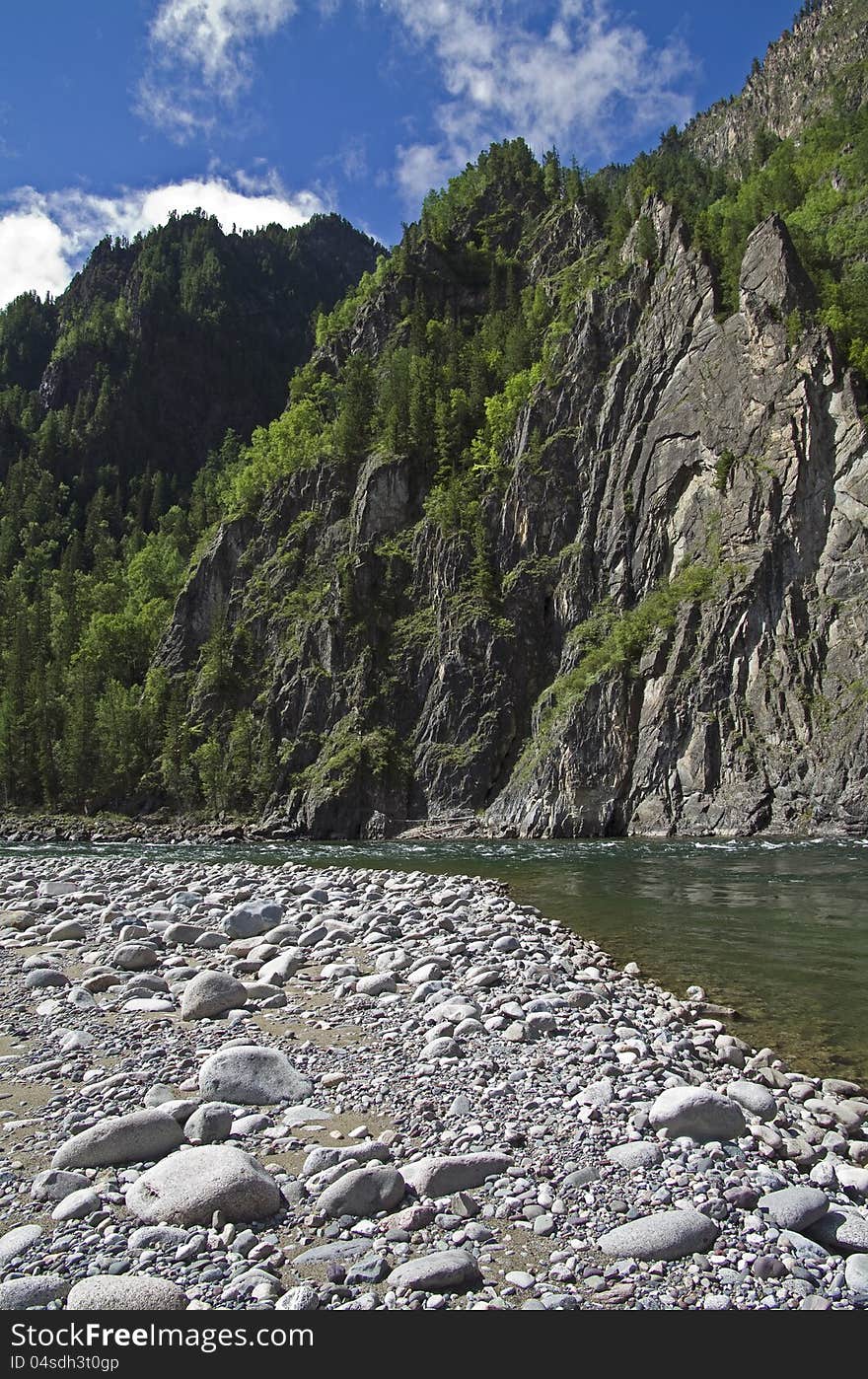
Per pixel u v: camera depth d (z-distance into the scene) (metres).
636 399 94.50
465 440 112.94
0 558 176.62
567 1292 6.09
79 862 40.66
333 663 100.00
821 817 63.41
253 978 16.08
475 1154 8.02
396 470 110.19
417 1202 7.41
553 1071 10.90
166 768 101.44
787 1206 7.26
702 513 82.38
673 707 73.50
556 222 142.00
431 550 103.06
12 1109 9.49
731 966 18.44
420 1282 6.05
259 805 95.75
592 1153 8.45
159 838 92.06
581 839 68.81
